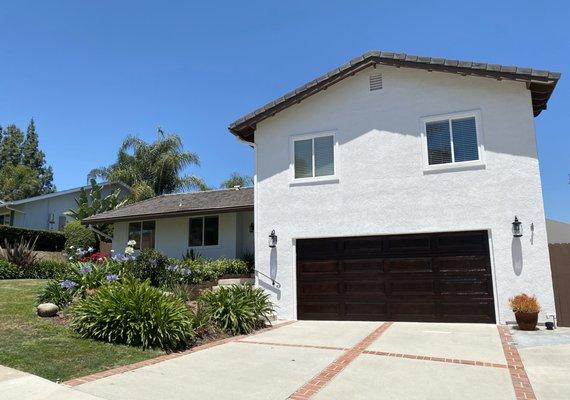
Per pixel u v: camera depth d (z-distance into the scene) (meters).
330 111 14.59
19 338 8.48
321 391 6.24
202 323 10.44
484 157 12.68
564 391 6.26
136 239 22.23
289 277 14.23
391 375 7.08
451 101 13.28
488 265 12.38
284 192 14.70
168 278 14.46
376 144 13.88
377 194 13.62
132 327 8.80
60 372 6.86
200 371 7.27
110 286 10.13
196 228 20.81
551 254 11.96
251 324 11.56
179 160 40.94
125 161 40.56
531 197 12.13
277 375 7.06
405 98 13.80
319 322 13.32
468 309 12.41
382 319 13.16
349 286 13.65
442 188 12.98
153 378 6.79
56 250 27.97
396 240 13.38
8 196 54.50
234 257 19.62
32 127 69.56
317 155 14.59
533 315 10.99
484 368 7.50
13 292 13.40
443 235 12.91
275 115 15.23
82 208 30.67
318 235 14.09
